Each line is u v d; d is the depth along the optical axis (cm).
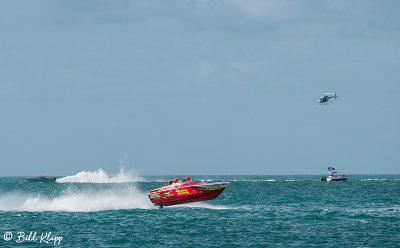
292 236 14362
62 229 15800
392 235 14412
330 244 13200
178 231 15300
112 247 12988
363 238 13988
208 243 13450
